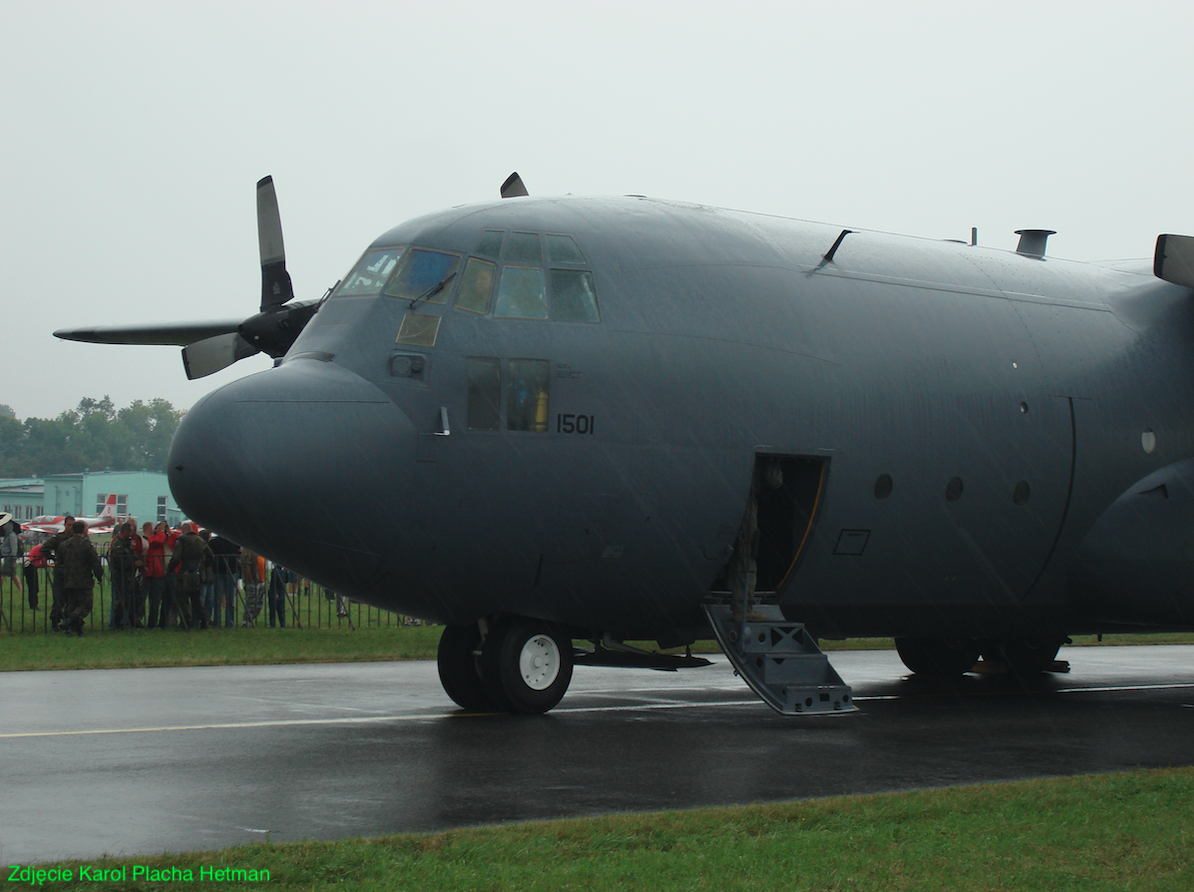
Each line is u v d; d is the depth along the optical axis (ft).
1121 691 71.82
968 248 71.92
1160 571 65.87
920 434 61.11
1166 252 64.95
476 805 35.40
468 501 51.96
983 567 64.90
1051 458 65.26
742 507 56.49
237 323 84.84
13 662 73.92
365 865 28.22
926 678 79.20
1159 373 69.67
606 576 55.26
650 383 54.65
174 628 98.02
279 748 44.73
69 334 87.25
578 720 53.93
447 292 53.47
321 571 52.21
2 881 26.48
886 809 34.83
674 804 36.17
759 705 60.90
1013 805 35.65
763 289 58.85
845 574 61.05
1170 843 31.45
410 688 64.39
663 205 61.52
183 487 49.78
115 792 36.58
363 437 50.42
